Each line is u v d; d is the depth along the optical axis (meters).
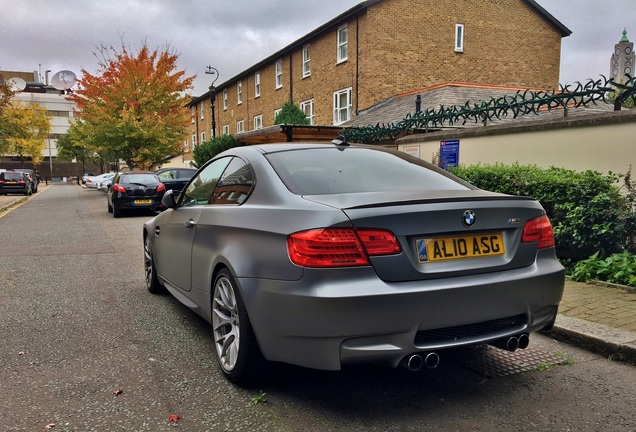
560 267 3.12
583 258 5.98
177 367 3.47
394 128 11.16
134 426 2.67
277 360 2.79
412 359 2.59
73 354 3.71
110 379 3.27
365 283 2.53
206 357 3.65
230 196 3.59
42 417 2.76
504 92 16.41
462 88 16.16
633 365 3.43
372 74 19.44
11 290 5.76
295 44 24.20
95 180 40.09
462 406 2.88
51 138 74.94
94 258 7.98
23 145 41.31
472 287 2.69
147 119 24.92
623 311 4.27
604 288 5.08
